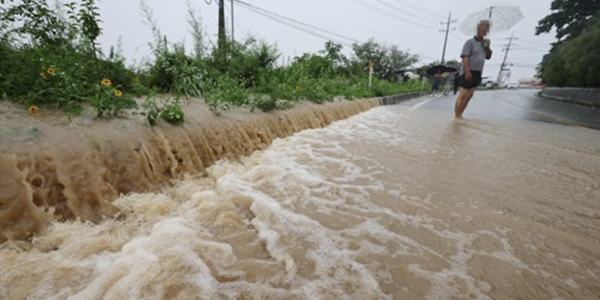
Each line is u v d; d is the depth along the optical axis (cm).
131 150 249
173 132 303
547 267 175
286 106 566
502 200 267
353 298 149
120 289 145
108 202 217
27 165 186
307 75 907
